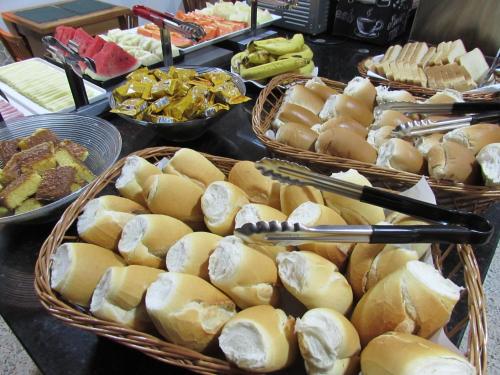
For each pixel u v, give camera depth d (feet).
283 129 2.48
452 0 4.48
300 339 1.25
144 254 1.62
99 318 1.47
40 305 1.80
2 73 3.96
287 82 3.22
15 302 1.81
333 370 1.23
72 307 1.57
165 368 1.54
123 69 3.89
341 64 4.36
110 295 1.45
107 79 3.79
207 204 1.78
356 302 1.55
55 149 2.49
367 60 3.90
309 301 1.39
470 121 2.33
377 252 1.52
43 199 2.22
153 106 2.72
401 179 2.07
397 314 1.29
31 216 1.99
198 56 4.52
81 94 3.30
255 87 3.59
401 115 2.52
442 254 1.98
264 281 1.46
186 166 1.96
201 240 1.58
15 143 2.62
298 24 5.12
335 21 4.97
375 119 2.68
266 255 1.57
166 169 1.99
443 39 4.77
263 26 5.06
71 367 1.56
